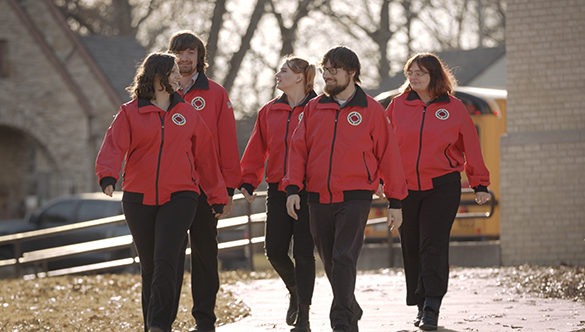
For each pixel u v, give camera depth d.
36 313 17.38
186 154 11.86
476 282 19.98
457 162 13.45
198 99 12.91
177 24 59.97
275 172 13.18
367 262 27.62
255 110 56.66
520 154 24.95
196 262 12.86
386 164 12.09
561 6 24.52
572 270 21.30
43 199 51.50
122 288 21.50
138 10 63.53
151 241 11.93
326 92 12.09
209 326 12.88
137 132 11.74
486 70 52.97
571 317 14.54
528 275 20.70
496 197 28.12
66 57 52.44
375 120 11.99
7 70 50.97
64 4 64.44
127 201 11.84
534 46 24.75
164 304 11.56
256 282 21.62
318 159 12.00
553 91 24.62
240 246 26.70
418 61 13.40
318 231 12.09
